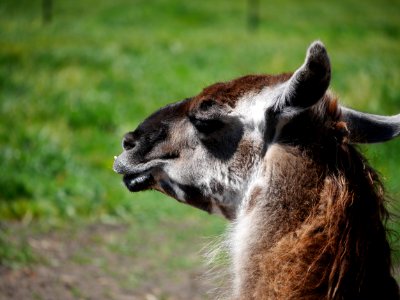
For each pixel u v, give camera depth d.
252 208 12.72
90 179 33.75
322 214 11.81
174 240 28.97
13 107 45.72
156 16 100.88
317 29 98.94
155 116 14.38
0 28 85.56
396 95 51.38
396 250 14.79
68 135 41.09
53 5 107.12
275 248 12.02
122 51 69.38
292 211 12.04
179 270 26.02
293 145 12.23
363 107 48.50
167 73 59.25
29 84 53.19
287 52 72.12
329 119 12.30
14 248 25.94
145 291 24.03
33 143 38.00
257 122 12.86
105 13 101.38
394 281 12.14
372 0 137.38
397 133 12.93
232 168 13.19
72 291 23.27
